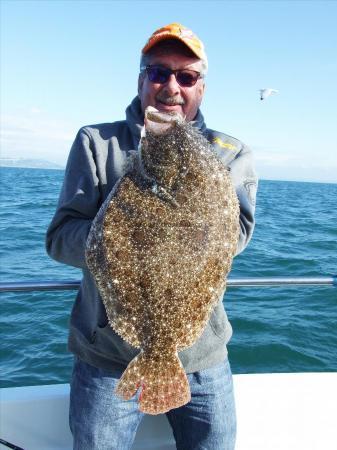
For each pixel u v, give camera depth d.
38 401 3.00
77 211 2.46
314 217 24.34
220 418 2.55
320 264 11.02
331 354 5.87
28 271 9.56
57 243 2.34
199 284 1.98
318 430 3.08
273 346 5.97
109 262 1.95
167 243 1.94
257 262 11.02
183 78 2.64
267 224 19.45
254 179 2.67
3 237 13.52
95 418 2.42
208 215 1.99
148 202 1.98
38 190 36.81
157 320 1.99
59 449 2.96
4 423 2.94
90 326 2.51
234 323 6.61
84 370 2.55
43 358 5.59
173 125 2.16
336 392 3.30
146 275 1.95
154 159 2.05
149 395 2.04
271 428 3.07
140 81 2.83
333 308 7.29
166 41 2.56
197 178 2.02
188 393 2.06
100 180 2.55
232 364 5.61
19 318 6.71
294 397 3.25
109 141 2.66
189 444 2.62
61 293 7.76
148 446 2.97
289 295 7.89
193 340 2.06
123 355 2.42
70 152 2.70
